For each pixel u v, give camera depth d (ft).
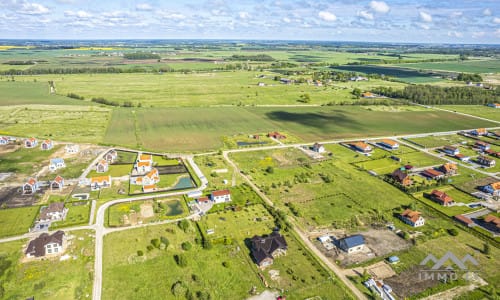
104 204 333.01
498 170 438.40
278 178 403.54
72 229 288.51
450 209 336.08
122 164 436.35
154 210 324.39
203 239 278.67
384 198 358.43
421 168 441.27
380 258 259.80
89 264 245.45
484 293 225.97
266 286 228.84
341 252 267.18
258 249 260.42
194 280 232.53
